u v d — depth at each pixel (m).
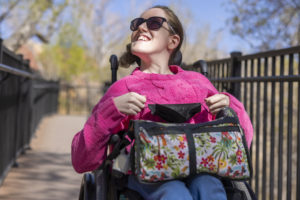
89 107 16.36
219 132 1.70
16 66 5.70
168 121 1.82
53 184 4.67
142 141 1.59
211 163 1.64
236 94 3.59
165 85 1.97
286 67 7.82
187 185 1.73
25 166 5.61
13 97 5.40
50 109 14.19
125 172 1.70
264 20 9.16
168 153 1.59
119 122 1.74
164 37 2.09
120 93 1.93
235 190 1.79
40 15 13.33
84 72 29.27
